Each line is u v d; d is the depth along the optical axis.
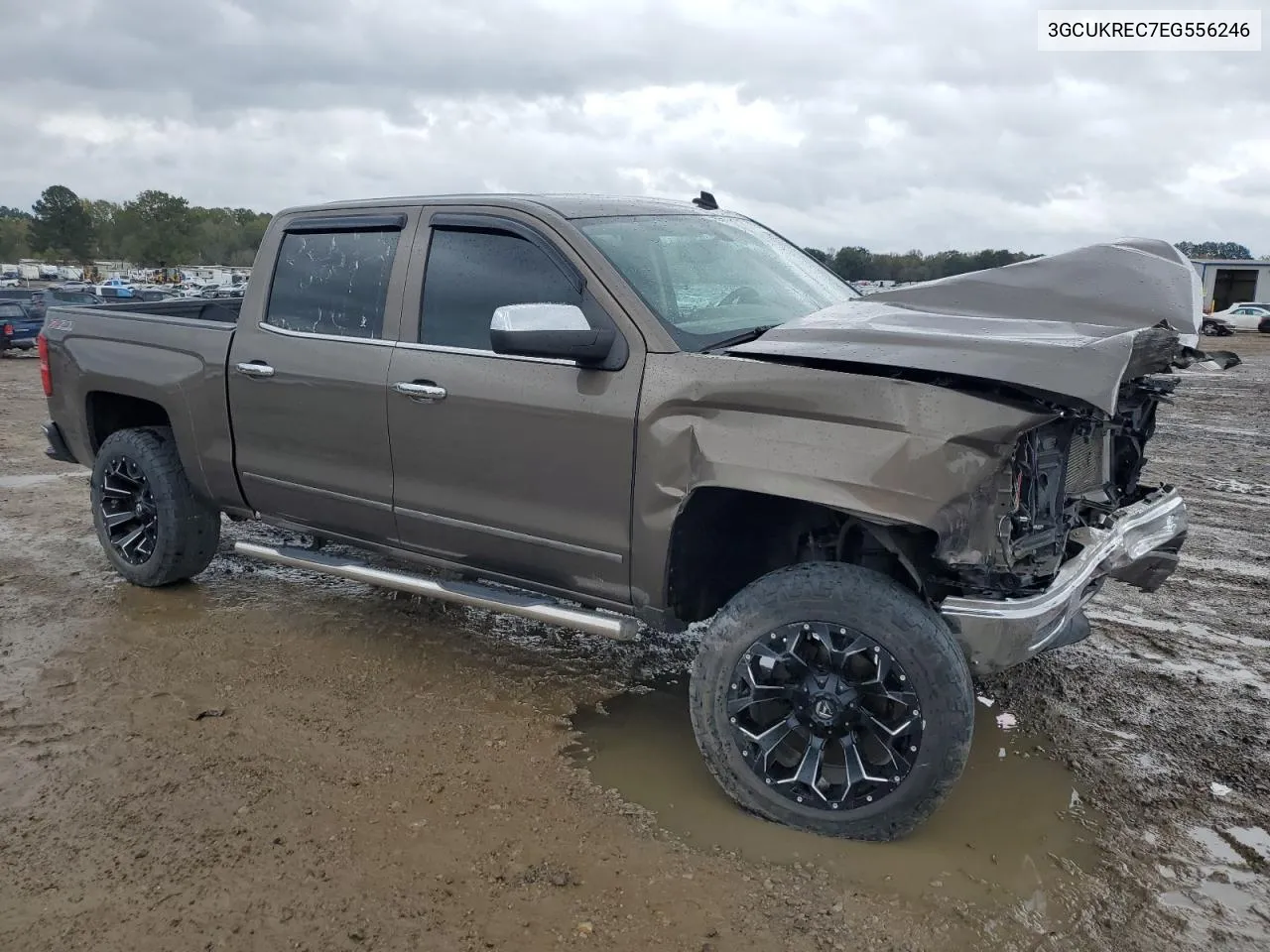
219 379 4.61
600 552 3.51
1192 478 8.58
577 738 3.75
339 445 4.20
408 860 2.95
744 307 3.75
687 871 2.91
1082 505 3.55
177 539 5.07
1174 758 3.62
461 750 3.63
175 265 131.12
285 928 2.65
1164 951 2.59
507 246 3.77
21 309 20.48
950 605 2.97
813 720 3.05
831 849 3.03
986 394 2.81
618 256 3.58
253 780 3.39
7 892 2.79
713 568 3.58
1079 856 3.00
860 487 2.90
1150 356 3.01
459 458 3.80
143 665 4.33
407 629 4.83
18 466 8.72
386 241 4.15
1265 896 2.82
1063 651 4.61
